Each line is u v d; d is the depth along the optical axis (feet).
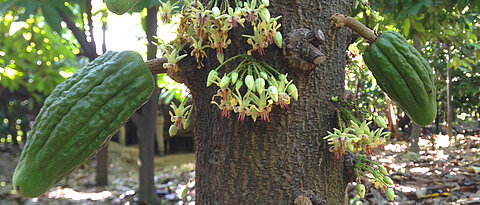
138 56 1.84
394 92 1.92
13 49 7.89
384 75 1.91
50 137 1.75
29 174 1.74
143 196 6.46
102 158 8.18
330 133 1.78
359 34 1.90
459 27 8.56
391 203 5.49
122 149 11.90
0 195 6.92
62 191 7.45
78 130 1.76
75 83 1.79
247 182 1.78
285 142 1.77
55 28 3.77
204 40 1.81
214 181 1.83
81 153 1.77
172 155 11.23
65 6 3.83
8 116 12.59
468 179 6.72
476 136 14.48
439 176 7.16
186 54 1.81
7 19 7.02
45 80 8.18
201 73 1.85
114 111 1.78
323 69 1.81
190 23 1.78
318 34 1.73
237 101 1.70
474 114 19.89
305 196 1.76
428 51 12.88
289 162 1.77
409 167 8.59
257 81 1.67
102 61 1.83
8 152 11.85
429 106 1.91
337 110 1.83
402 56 1.88
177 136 11.46
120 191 7.59
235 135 1.79
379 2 5.60
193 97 1.88
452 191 6.01
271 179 1.77
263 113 1.69
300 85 1.78
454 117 18.54
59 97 1.78
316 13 1.80
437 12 6.19
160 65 1.86
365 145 1.81
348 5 1.89
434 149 11.98
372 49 1.91
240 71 1.78
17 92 11.82
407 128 16.53
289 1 1.78
